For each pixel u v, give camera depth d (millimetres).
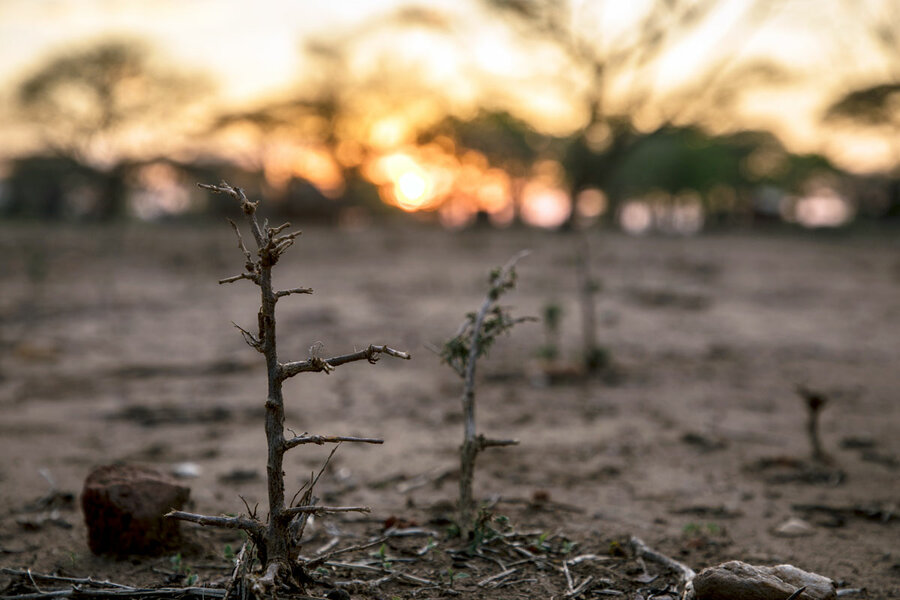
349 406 6273
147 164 51469
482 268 20688
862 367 8266
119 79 47812
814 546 3539
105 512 3287
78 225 42125
